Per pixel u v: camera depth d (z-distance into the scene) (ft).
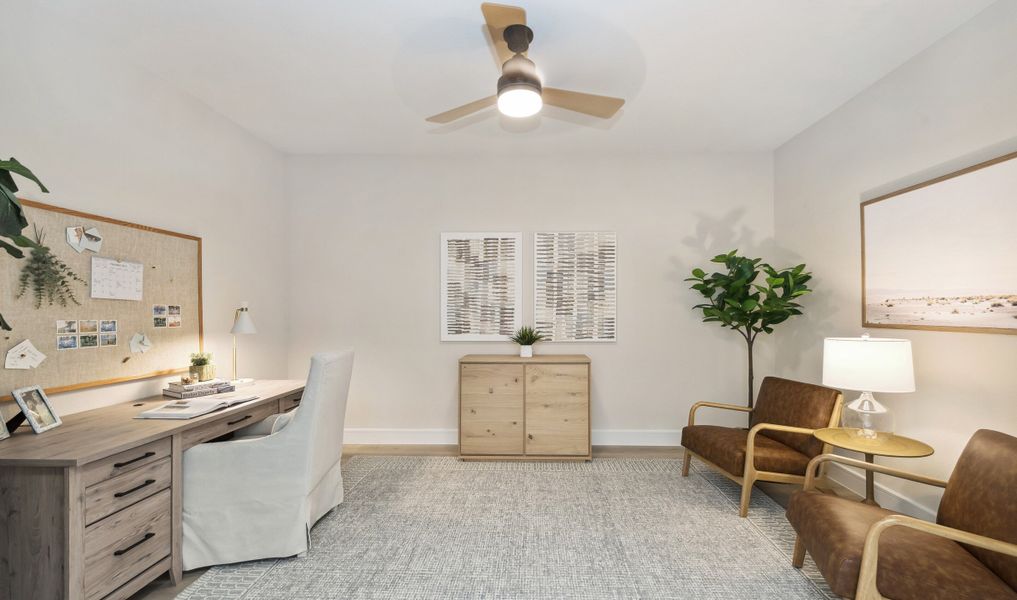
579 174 13.38
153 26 7.17
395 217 13.46
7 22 6.19
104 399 7.61
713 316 11.89
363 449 12.82
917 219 8.05
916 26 7.28
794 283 10.61
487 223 13.43
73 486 5.11
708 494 9.71
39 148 6.58
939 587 4.62
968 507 5.43
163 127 8.84
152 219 8.59
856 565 4.99
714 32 7.41
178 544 6.59
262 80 8.97
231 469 6.93
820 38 7.59
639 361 13.28
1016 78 6.45
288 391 9.12
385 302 13.44
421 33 7.43
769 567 7.00
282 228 13.23
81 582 5.20
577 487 10.07
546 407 11.85
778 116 10.76
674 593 6.38
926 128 7.93
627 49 7.88
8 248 4.97
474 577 6.75
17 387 6.26
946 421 7.59
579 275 13.32
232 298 10.96
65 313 6.93
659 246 13.28
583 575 6.80
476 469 11.18
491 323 13.35
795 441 9.21
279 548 7.06
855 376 7.36
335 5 6.70
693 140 12.28
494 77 8.91
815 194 11.13
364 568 6.96
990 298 6.77
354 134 11.87
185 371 9.32
